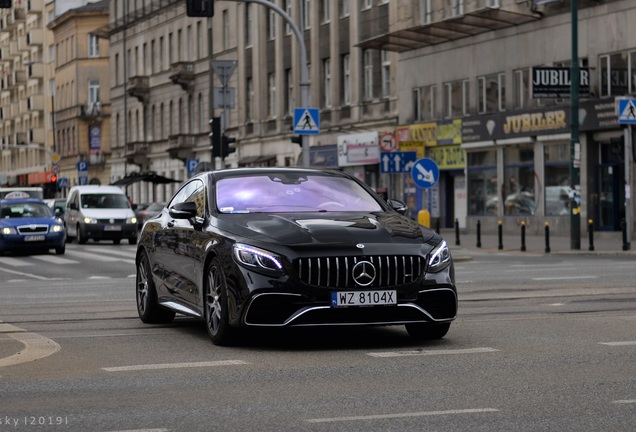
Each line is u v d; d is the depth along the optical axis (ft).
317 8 216.13
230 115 258.78
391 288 39.86
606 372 34.27
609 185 147.84
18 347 42.32
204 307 43.45
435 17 176.55
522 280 76.74
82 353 40.83
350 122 205.16
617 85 143.43
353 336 44.88
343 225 41.27
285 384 32.99
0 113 490.49
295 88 226.58
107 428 26.76
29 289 78.33
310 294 39.47
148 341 44.42
